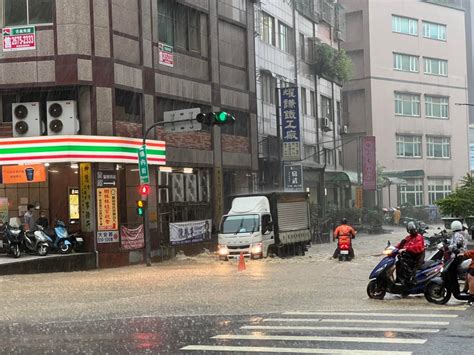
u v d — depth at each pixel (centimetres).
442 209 2723
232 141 3544
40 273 2205
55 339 975
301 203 2933
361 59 7062
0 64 2528
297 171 3922
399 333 939
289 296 1439
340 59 5359
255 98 3778
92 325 1102
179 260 2814
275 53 4266
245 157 3644
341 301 1352
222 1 3516
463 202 2658
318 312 1194
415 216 6438
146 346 895
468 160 7906
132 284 1762
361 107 7050
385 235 4597
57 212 2683
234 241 2527
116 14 2667
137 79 2767
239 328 1027
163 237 2931
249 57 3744
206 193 3312
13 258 2244
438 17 7706
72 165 2553
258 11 3944
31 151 2473
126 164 2694
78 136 2473
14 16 2553
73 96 2570
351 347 844
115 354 845
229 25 3591
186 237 3031
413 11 7444
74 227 2659
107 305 1350
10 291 1633
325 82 5384
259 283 1720
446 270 1296
